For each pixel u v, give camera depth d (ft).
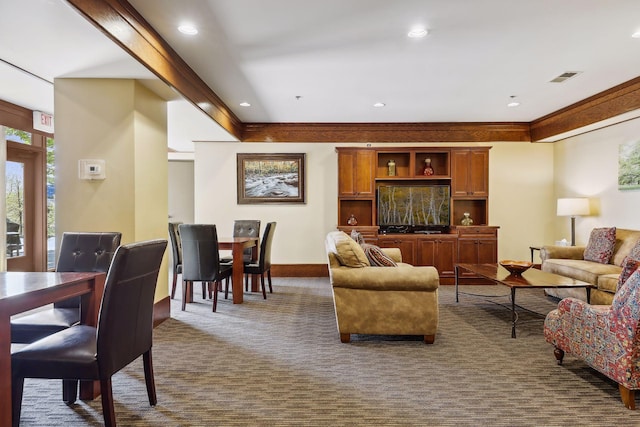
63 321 7.48
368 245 12.48
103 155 10.86
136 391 7.64
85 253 8.64
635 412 6.82
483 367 8.89
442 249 19.54
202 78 13.52
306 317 13.17
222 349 10.05
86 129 10.84
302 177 21.33
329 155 21.35
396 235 19.57
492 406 7.06
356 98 16.01
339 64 12.16
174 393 7.56
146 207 11.59
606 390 7.70
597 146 17.74
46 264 17.76
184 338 10.93
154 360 9.28
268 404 7.14
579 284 10.98
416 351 9.95
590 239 16.22
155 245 6.53
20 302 5.38
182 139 20.71
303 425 6.43
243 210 21.49
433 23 9.43
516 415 6.75
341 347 10.24
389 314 10.44
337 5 8.59
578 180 19.15
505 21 9.32
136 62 9.53
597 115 15.93
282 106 17.33
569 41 10.47
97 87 10.82
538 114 19.04
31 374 5.69
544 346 10.31
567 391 7.65
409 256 19.54
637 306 6.56
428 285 10.33
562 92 15.24
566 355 9.62
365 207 21.35
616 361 6.98
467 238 19.51
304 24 9.47
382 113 18.67
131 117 10.86
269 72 12.90
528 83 14.08
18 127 15.40
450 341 10.72
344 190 20.27
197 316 13.28
